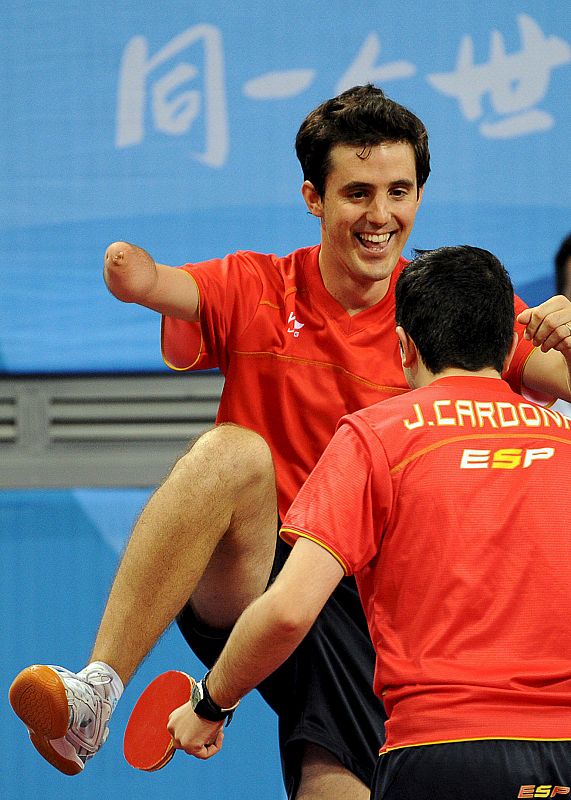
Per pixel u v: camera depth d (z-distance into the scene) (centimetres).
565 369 777
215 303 811
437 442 602
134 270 761
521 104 1487
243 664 589
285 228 1490
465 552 583
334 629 788
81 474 1512
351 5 1495
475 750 559
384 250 782
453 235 1478
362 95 788
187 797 1386
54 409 1515
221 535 736
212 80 1500
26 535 1499
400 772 570
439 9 1491
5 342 1500
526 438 608
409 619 587
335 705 774
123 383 1515
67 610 1473
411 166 777
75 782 1391
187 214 1495
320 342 813
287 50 1498
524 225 1477
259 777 1386
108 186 1499
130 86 1505
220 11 1504
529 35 1488
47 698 652
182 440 1516
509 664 570
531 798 557
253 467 736
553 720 565
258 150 1495
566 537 588
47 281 1500
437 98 1488
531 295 1470
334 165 776
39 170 1498
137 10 1508
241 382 816
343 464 596
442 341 642
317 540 579
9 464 1512
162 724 732
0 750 1407
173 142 1498
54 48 1507
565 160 1480
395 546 593
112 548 1498
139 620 717
